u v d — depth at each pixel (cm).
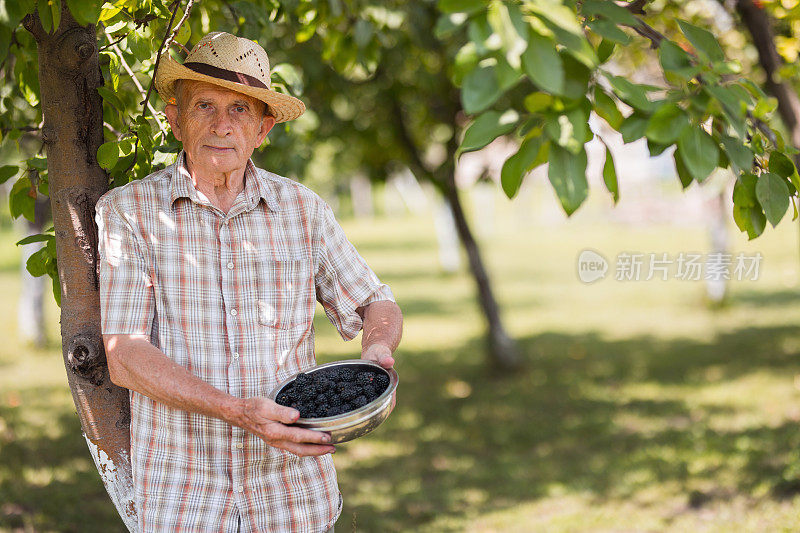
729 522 466
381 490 579
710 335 1121
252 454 196
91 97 209
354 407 182
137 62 274
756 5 377
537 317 1370
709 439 641
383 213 4394
